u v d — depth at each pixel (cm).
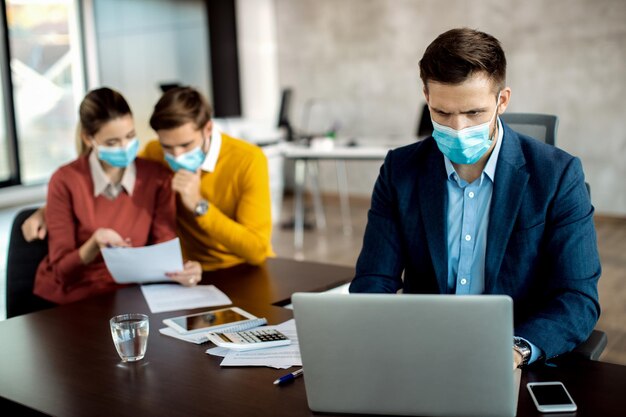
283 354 160
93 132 221
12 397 146
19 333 186
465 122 144
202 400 139
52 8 735
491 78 140
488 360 118
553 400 130
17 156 709
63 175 235
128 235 236
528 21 643
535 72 646
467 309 116
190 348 168
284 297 206
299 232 596
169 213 240
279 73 815
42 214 241
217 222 232
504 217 156
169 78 814
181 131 224
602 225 614
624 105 611
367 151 550
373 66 743
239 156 247
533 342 143
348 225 647
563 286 151
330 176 786
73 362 164
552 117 201
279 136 743
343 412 129
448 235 163
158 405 138
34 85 727
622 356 328
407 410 125
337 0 754
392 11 720
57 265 227
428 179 163
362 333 122
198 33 811
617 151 620
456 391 122
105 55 774
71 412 137
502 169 156
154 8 798
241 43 805
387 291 165
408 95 727
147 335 164
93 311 201
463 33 142
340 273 231
